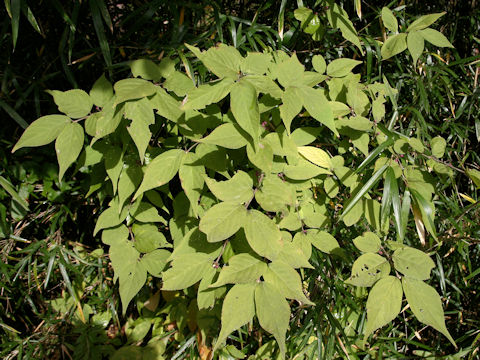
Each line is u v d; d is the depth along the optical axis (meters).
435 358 0.62
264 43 0.60
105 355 0.65
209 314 0.56
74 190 0.62
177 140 0.49
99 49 0.55
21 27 0.55
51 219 0.62
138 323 0.66
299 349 0.58
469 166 0.71
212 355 0.55
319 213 0.48
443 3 0.76
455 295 0.70
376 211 0.47
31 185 0.60
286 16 0.60
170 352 0.65
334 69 0.48
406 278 0.38
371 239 0.42
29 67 0.58
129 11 0.63
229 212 0.36
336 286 0.58
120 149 0.46
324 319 0.60
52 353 0.65
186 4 0.54
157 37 0.62
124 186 0.45
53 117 0.40
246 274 0.36
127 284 0.48
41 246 0.60
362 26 0.68
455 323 0.70
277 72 0.40
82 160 0.48
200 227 0.35
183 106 0.36
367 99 0.47
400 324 0.70
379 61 0.59
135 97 0.37
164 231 0.62
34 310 0.62
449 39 0.77
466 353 0.62
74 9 0.49
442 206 0.66
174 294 0.64
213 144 0.38
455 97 0.75
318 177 0.49
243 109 0.35
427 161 0.48
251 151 0.37
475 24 0.77
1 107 0.52
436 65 0.70
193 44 0.55
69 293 0.67
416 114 0.62
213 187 0.38
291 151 0.43
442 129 0.69
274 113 0.46
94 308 0.68
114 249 0.49
